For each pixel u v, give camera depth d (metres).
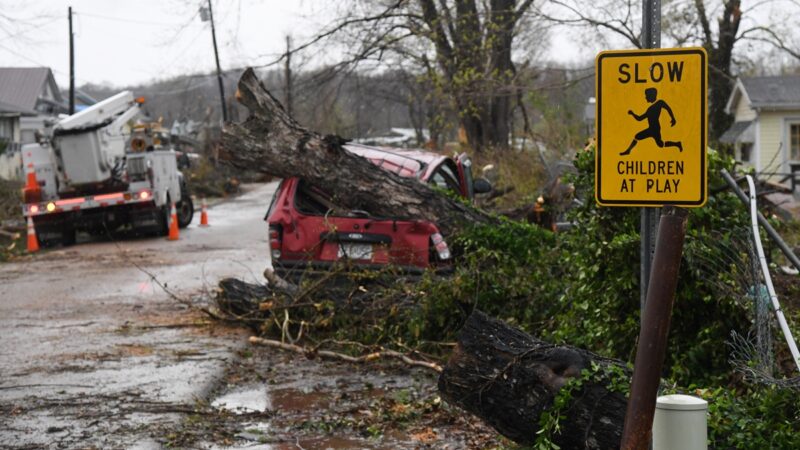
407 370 12.12
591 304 10.39
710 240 9.70
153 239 31.83
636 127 5.76
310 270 14.23
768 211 11.90
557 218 19.45
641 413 5.30
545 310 12.56
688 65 5.66
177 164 37.16
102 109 32.09
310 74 38.28
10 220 40.91
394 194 14.85
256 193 62.88
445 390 7.73
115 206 31.19
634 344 9.96
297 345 13.52
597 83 5.82
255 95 15.36
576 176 10.86
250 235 32.62
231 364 12.55
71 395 11.04
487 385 7.50
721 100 45.78
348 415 10.08
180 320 15.91
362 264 14.38
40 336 14.74
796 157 53.66
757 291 8.73
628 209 10.32
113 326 15.52
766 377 7.60
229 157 15.42
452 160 17.98
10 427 9.75
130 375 11.98
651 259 6.02
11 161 64.88
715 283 9.44
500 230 14.38
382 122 101.38
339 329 13.44
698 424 5.65
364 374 11.97
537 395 7.37
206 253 26.81
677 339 9.75
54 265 24.98
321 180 15.14
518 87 32.59
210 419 10.02
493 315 12.74
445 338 12.72
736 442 7.09
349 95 51.16
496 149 35.44
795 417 7.43
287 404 10.59
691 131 5.67
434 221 14.73
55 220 30.92
